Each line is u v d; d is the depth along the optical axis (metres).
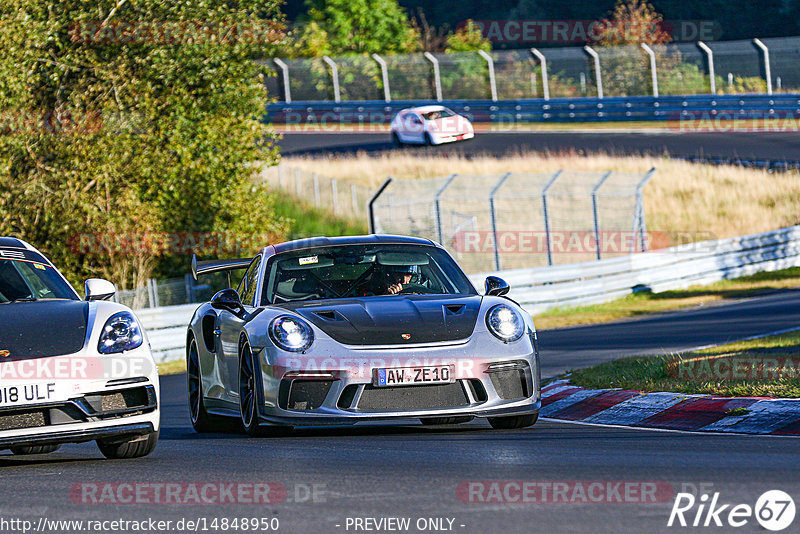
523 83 181.88
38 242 81.81
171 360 66.62
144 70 82.56
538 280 83.75
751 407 25.56
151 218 81.31
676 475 17.89
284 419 24.53
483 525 14.59
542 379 37.09
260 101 88.44
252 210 87.31
